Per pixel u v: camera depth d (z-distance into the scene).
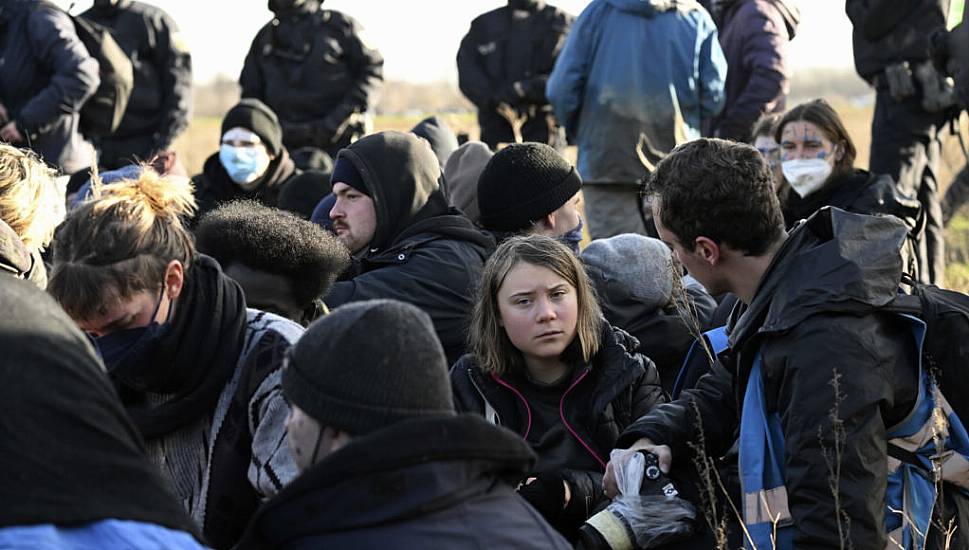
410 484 2.04
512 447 2.14
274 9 9.76
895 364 2.84
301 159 9.27
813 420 2.77
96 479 1.83
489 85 10.12
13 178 3.78
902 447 2.92
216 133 19.53
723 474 3.26
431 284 4.18
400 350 2.09
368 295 4.12
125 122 9.70
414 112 26.95
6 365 1.84
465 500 2.09
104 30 9.30
